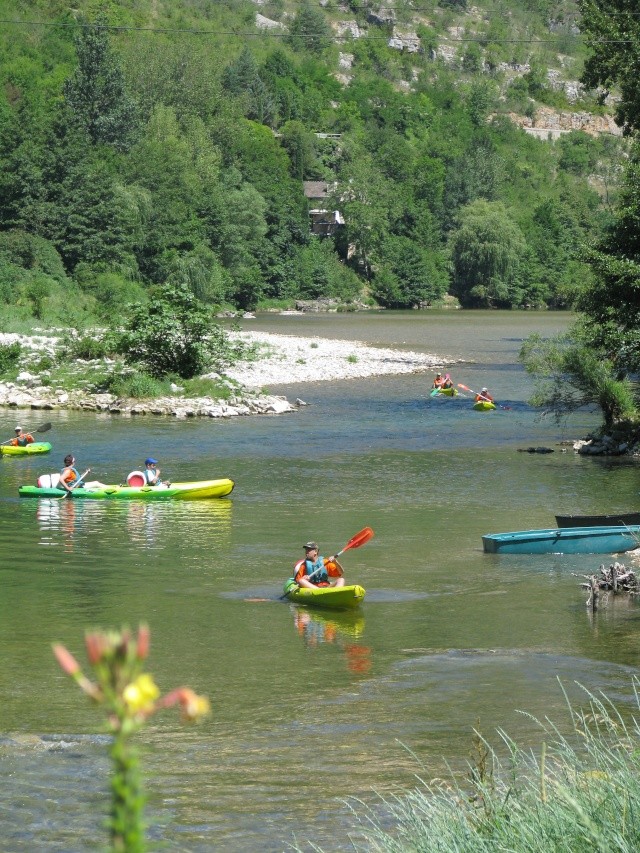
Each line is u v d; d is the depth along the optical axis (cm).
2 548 3300
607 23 8156
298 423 6353
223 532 3550
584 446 5412
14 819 1438
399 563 3125
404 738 1762
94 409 6769
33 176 16788
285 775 1605
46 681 2056
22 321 11494
